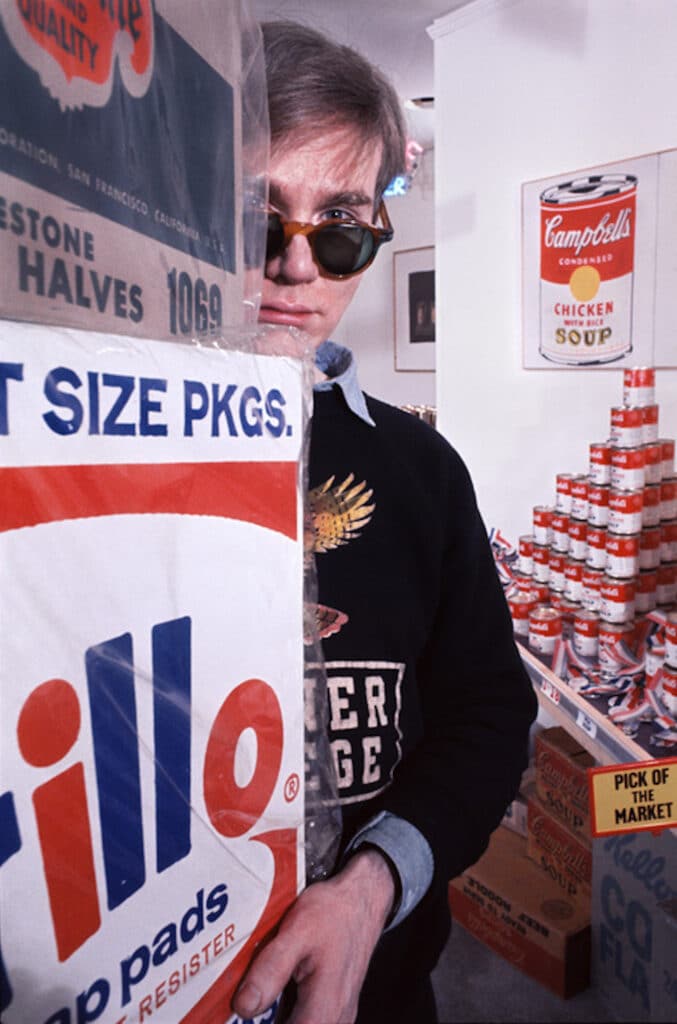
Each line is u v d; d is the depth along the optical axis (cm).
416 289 549
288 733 48
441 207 320
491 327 305
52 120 33
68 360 33
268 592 46
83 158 34
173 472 38
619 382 260
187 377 39
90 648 34
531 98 275
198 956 43
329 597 83
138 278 39
